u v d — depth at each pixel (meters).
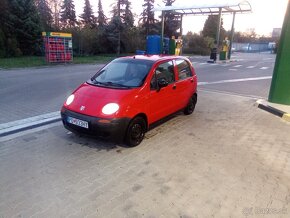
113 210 3.15
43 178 3.78
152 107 5.26
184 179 3.88
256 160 4.58
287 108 7.68
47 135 5.30
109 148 4.82
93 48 27.89
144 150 4.80
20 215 3.02
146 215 3.09
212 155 4.71
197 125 6.30
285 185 3.84
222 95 9.93
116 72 5.58
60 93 9.02
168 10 25.73
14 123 5.86
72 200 3.32
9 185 3.58
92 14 43.28
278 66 8.02
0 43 21.16
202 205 3.31
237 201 3.42
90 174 3.93
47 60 17.98
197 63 23.20
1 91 9.01
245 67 21.00
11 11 22.88
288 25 7.60
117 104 4.54
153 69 5.41
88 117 4.49
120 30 29.52
